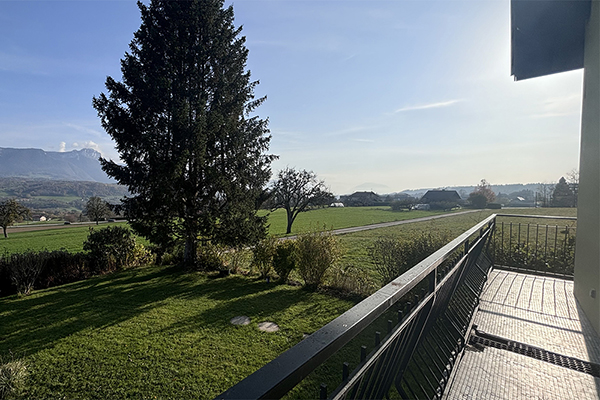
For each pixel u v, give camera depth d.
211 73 9.66
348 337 0.80
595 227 3.04
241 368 3.64
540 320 3.09
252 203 9.77
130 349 4.16
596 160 3.10
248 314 5.34
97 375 3.56
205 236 9.41
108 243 9.41
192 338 4.43
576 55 4.17
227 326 4.82
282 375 0.60
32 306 6.18
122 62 8.65
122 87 8.59
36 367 3.77
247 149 9.95
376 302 1.01
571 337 2.73
